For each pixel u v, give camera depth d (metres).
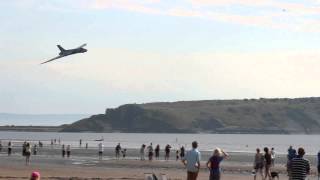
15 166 51.12
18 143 150.62
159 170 49.12
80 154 83.69
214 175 25.08
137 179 38.00
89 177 39.22
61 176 39.84
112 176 40.56
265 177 38.22
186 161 25.09
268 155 38.09
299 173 20.95
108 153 88.62
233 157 83.75
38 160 64.12
